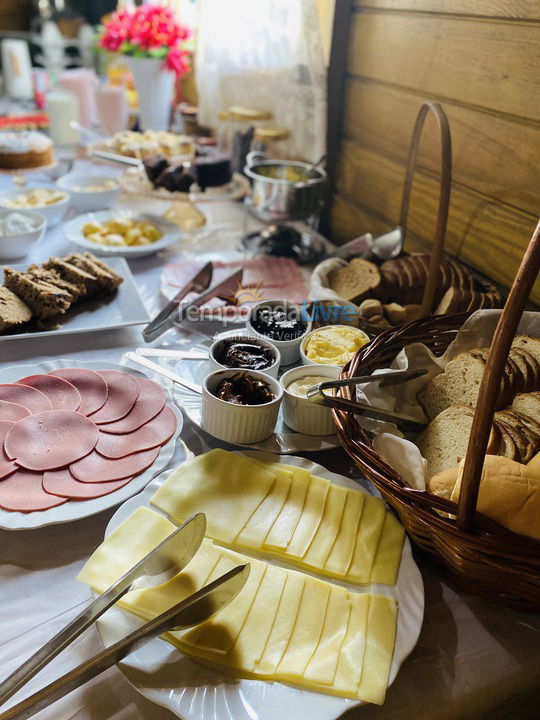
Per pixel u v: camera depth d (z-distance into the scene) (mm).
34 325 1116
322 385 757
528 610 667
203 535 622
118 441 829
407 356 929
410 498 645
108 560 648
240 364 937
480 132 1159
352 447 713
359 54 1512
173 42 2090
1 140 1837
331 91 1610
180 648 573
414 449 732
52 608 651
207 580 634
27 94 2846
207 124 2211
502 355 533
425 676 603
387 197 1499
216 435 857
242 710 531
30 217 1440
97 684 579
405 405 910
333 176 1735
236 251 1569
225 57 1987
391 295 1212
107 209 1697
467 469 572
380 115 1472
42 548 718
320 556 684
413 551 746
